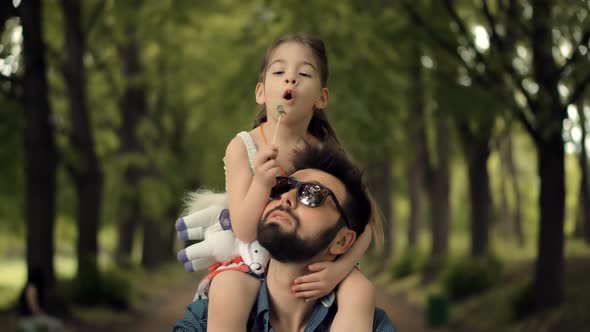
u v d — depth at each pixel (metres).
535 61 12.42
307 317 2.15
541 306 14.12
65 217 26.78
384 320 2.24
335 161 2.13
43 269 14.96
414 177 33.16
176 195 30.64
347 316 2.09
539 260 14.26
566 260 18.27
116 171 26.00
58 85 22.36
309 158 2.15
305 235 1.99
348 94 14.49
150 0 14.59
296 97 2.19
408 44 13.96
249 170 2.22
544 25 11.38
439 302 16.42
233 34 21.23
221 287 2.12
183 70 26.33
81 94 18.34
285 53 2.23
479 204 20.41
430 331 15.84
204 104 23.86
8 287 28.53
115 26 18.83
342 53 13.89
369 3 13.57
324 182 2.06
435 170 24.84
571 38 11.49
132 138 25.73
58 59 17.70
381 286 28.16
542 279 14.16
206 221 2.31
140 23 16.16
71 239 29.50
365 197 2.12
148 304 21.88
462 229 55.59
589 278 15.38
